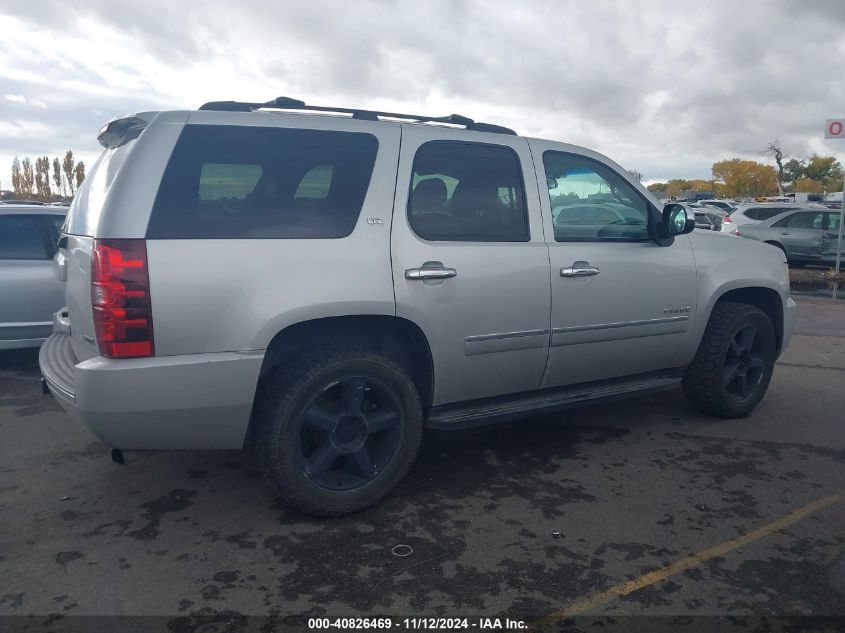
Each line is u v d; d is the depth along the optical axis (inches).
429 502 153.9
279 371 139.5
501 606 114.5
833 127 501.0
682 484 164.6
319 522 143.6
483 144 163.8
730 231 714.8
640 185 191.6
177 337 125.4
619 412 221.6
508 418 166.4
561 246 170.1
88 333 132.0
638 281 182.5
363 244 141.8
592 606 114.9
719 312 206.2
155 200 126.0
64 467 171.5
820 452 186.7
